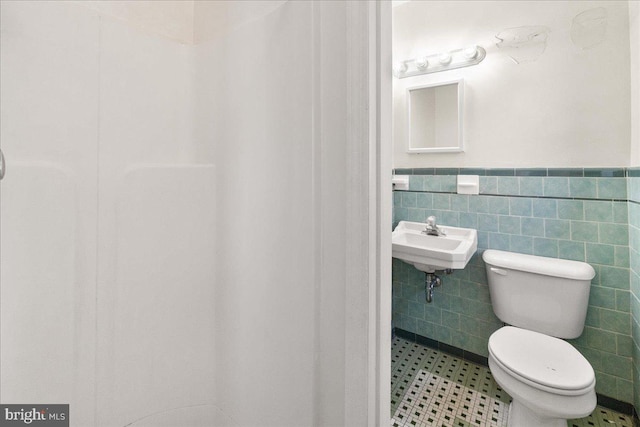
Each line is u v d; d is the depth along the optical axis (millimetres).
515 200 1832
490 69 1887
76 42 792
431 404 1672
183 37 1026
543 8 1719
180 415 998
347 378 681
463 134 1979
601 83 1592
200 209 1026
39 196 738
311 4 754
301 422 787
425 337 2197
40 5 731
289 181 805
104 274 851
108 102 853
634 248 1486
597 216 1621
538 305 1642
